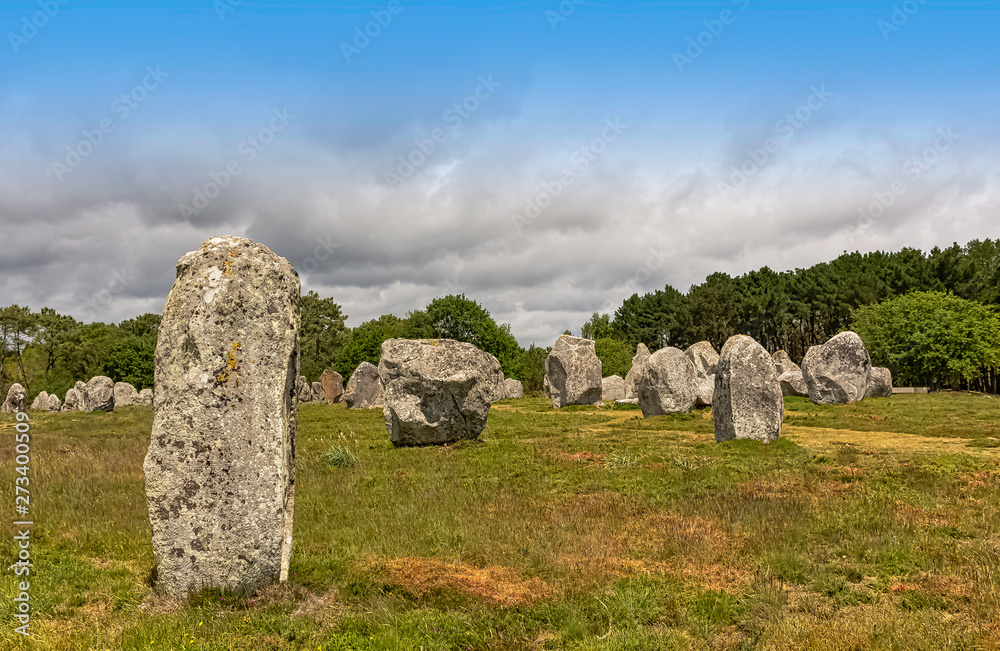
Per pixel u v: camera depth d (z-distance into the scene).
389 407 18.67
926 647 5.44
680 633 5.89
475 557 8.07
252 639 5.85
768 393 17.48
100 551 8.48
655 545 8.47
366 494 11.77
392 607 6.50
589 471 13.89
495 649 5.65
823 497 10.98
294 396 7.69
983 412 25.12
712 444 17.34
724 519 9.66
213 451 6.75
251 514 6.78
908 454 15.44
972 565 7.35
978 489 11.31
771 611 6.36
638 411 30.28
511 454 16.48
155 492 6.71
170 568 6.71
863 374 31.97
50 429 27.70
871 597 6.77
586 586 7.00
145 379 69.62
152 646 5.62
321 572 7.36
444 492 11.73
